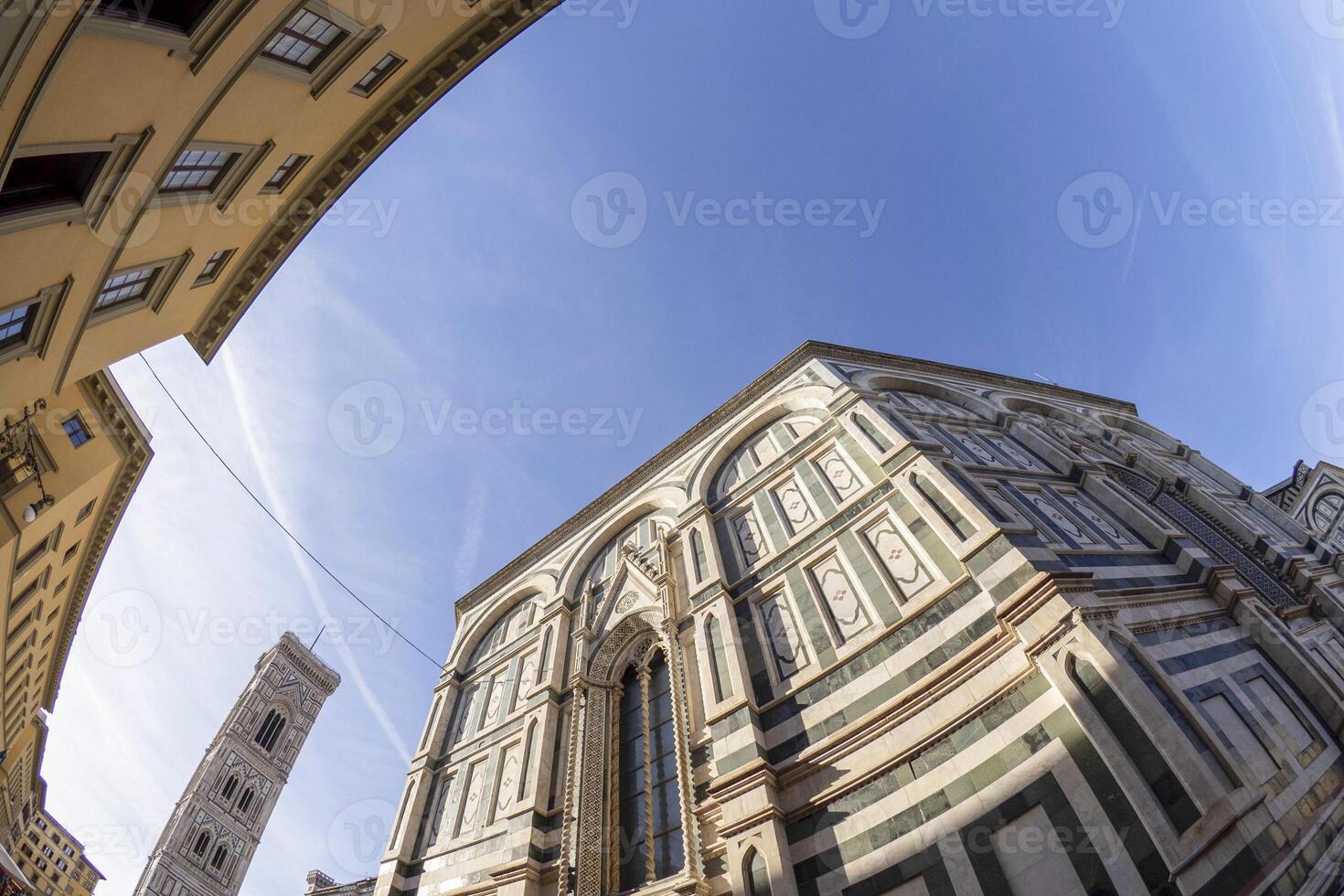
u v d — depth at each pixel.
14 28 8.98
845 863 12.84
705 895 14.18
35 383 15.77
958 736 12.88
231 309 20.22
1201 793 9.92
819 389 22.97
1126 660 12.05
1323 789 12.26
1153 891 9.66
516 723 22.39
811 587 18.00
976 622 13.95
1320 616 22.16
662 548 22.64
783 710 16.06
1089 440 30.22
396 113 18.61
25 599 29.44
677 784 17.20
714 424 26.45
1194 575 18.20
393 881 20.56
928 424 22.62
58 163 12.67
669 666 18.83
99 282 14.97
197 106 13.62
